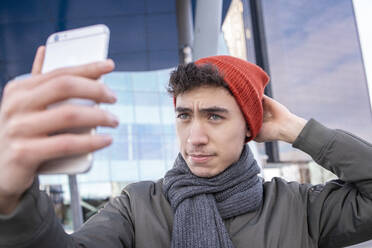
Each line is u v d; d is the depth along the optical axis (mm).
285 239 830
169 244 820
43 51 436
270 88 2074
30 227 388
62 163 361
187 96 813
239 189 875
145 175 9195
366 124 1815
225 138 813
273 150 1960
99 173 9047
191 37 2174
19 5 2062
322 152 892
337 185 916
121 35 2496
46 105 303
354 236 839
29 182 355
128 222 852
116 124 323
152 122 9461
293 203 899
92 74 324
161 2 2172
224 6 2125
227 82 802
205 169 841
